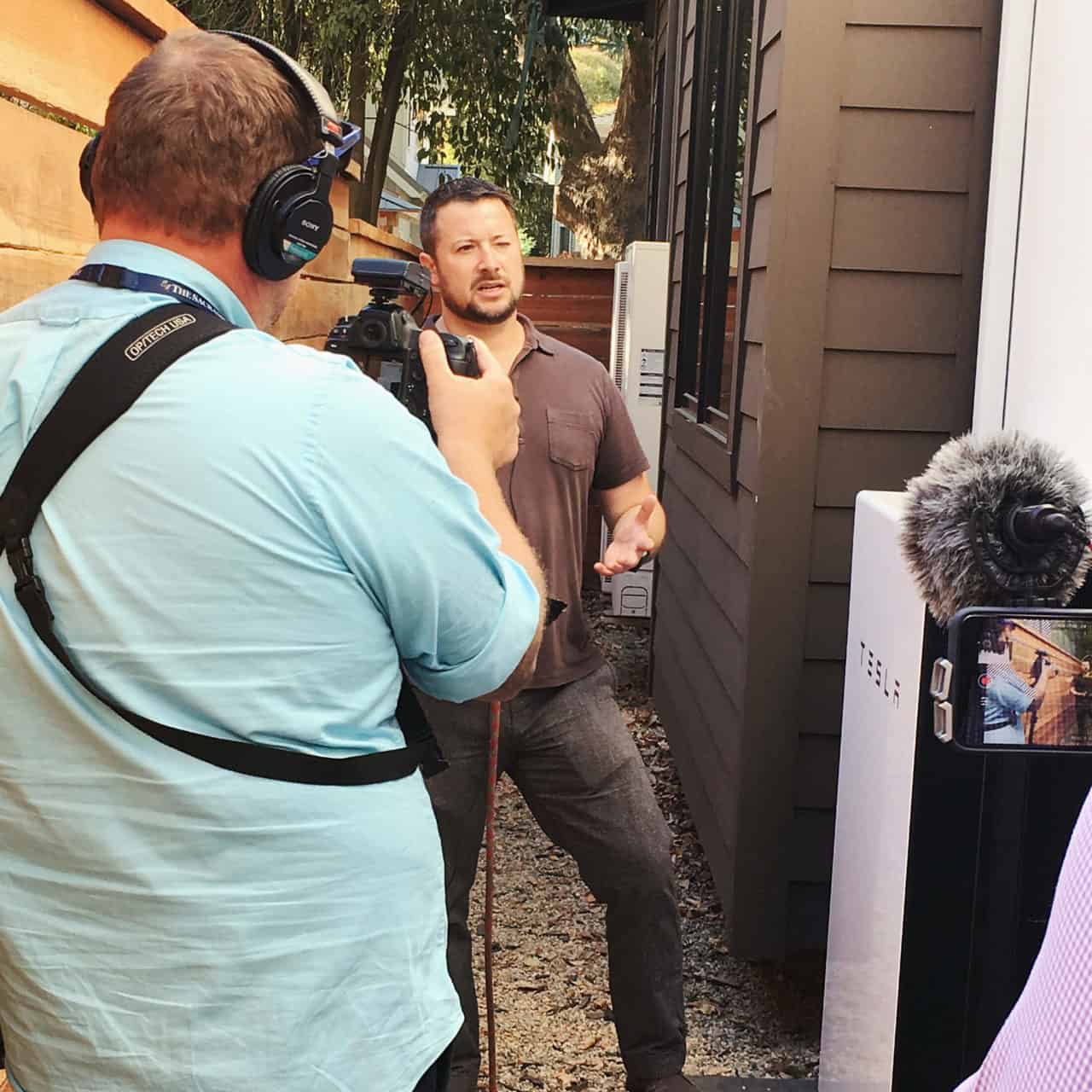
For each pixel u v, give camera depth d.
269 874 1.11
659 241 6.92
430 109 11.03
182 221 1.16
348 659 1.14
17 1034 1.18
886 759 2.02
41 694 1.10
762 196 3.22
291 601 1.10
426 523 1.14
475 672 1.22
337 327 1.62
